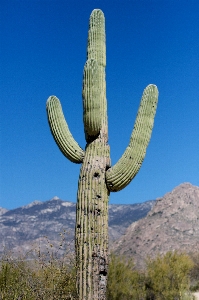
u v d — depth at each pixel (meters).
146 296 24.05
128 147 7.56
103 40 8.55
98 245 7.05
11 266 8.54
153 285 24.17
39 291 8.09
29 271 8.41
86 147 7.75
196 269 34.09
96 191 7.27
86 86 7.62
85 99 7.61
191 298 24.25
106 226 7.24
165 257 26.73
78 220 7.23
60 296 7.93
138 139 7.57
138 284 23.69
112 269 21.53
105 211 7.29
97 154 7.57
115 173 7.40
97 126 7.59
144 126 7.67
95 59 8.20
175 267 25.27
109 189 7.47
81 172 7.50
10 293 8.20
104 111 7.96
